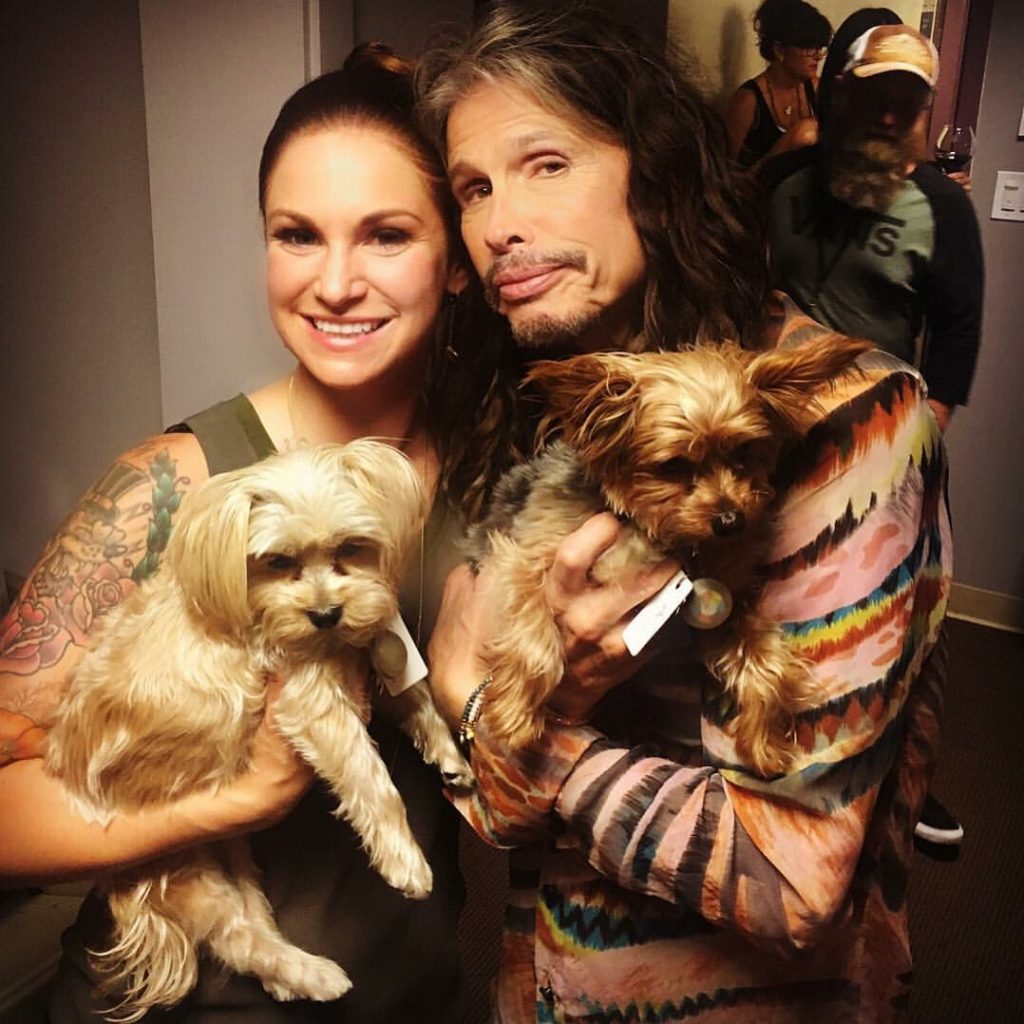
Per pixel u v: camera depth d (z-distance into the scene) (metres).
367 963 1.17
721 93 1.51
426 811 1.19
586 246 0.99
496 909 1.98
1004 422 3.13
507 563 1.02
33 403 1.14
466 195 1.04
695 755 1.03
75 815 1.00
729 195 1.04
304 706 1.00
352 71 1.05
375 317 1.06
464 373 1.20
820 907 0.86
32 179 1.10
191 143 1.08
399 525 1.01
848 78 1.44
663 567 0.94
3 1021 1.17
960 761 2.89
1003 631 3.44
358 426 1.14
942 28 1.49
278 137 1.03
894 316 1.45
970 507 3.39
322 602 0.94
